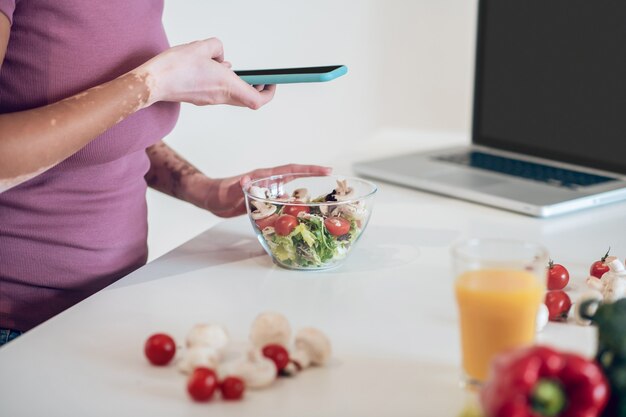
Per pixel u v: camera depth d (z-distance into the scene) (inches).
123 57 50.4
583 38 66.7
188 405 33.3
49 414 32.9
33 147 42.4
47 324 41.7
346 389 34.4
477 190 63.6
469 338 33.7
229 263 50.6
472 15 97.7
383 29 97.7
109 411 33.0
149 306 43.9
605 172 67.2
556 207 59.5
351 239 48.6
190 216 94.8
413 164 73.4
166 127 54.5
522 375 25.0
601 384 25.7
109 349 38.7
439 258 50.9
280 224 47.4
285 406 33.1
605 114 66.1
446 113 101.7
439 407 32.9
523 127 73.8
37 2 47.5
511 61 73.7
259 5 90.9
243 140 94.3
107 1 49.3
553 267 45.2
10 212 51.4
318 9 94.0
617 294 42.5
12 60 48.4
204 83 48.8
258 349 35.3
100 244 53.7
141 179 57.4
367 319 41.7
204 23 88.2
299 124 96.9
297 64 95.0
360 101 99.4
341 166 77.4
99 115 44.7
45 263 52.6
